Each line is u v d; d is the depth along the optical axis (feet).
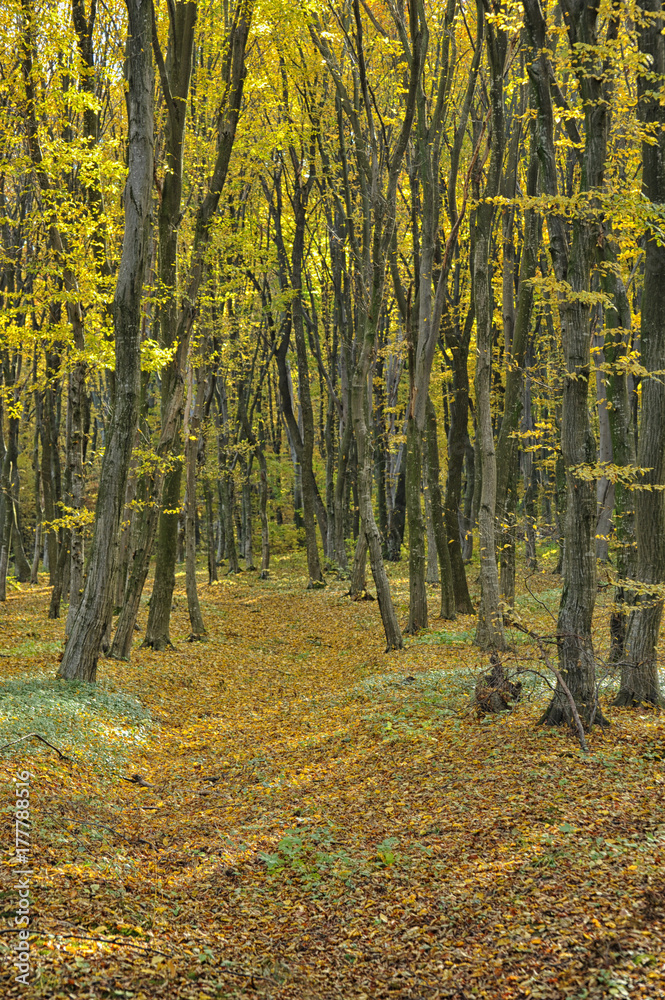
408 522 64.13
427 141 57.82
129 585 54.29
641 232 30.63
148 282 52.03
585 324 30.71
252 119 68.08
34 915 17.17
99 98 59.21
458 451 70.79
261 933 19.27
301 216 90.43
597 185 30.48
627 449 42.27
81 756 31.17
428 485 72.54
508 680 37.58
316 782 30.91
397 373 102.73
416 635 62.54
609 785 25.34
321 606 87.25
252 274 94.17
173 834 26.03
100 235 49.52
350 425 105.50
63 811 24.73
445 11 57.41
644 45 31.68
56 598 73.97
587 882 19.27
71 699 37.27
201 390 72.28
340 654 62.85
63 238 50.75
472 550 108.78
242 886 21.93
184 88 52.95
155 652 59.11
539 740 30.89
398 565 114.73
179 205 54.60
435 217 59.57
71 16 47.65
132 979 15.58
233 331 89.81
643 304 33.17
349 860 22.85
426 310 60.75
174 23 51.55
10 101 50.31
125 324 42.24
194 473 70.23
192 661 57.26
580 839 21.58
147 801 29.32
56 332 45.65
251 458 124.98
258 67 63.98
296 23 56.08
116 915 18.39
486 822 23.89
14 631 63.87
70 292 43.75
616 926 17.13
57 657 51.24
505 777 27.45
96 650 42.50
